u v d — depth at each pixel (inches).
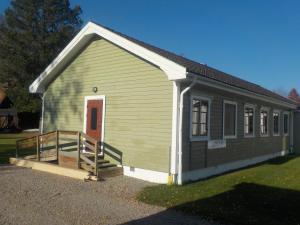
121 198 358.6
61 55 569.0
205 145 500.7
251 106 672.4
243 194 386.0
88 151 540.1
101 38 534.3
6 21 1739.7
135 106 482.3
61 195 361.1
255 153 694.5
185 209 321.1
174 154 435.5
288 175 529.0
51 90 613.3
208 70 612.7
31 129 1760.6
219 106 542.6
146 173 462.0
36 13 1737.2
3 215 286.7
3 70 1676.9
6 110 1694.1
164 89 451.8
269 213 315.6
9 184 403.5
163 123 450.3
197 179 478.3
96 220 282.4
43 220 277.6
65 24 1788.9
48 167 496.4
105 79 524.7
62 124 587.2
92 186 408.2
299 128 970.1
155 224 278.5
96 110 534.6
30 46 1700.3
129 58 493.7
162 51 599.8
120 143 496.1
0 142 1018.7
